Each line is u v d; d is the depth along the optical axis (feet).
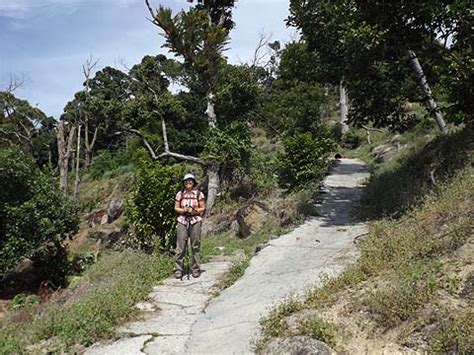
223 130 66.49
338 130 119.65
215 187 63.57
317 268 25.02
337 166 77.15
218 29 63.10
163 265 29.89
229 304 22.67
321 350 15.48
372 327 16.28
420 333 15.11
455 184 26.27
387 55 38.91
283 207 45.78
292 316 18.51
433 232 21.86
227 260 32.94
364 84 42.39
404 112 47.19
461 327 14.16
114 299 23.21
